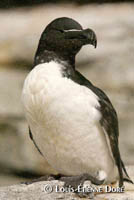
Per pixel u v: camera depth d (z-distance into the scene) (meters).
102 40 20.17
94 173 10.00
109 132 9.69
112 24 20.77
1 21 22.27
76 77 9.57
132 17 21.12
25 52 20.56
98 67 19.50
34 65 9.80
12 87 19.41
